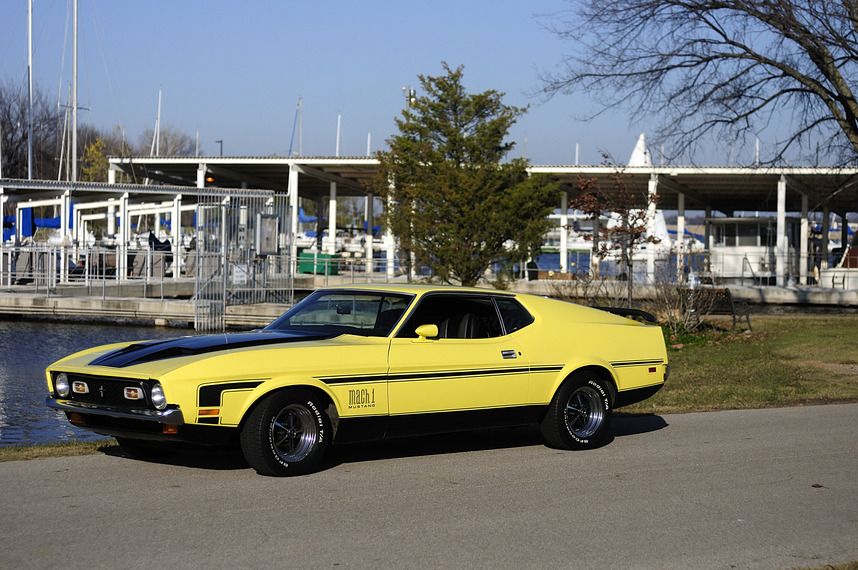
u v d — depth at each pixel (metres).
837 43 16.30
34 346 19.45
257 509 5.69
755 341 18.20
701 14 17.62
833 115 17.67
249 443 6.38
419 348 7.05
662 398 11.59
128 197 36.84
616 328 8.32
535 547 5.08
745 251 41.62
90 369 6.38
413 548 4.99
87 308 25.45
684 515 5.84
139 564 4.58
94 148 68.50
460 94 26.41
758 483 6.79
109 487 6.19
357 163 40.81
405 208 25.77
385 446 8.09
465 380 7.24
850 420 9.86
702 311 19.61
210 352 6.44
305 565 4.65
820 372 13.95
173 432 6.10
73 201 38.72
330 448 7.89
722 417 10.11
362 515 5.62
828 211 43.47
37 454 7.32
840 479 6.97
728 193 45.94
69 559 4.64
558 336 7.90
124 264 32.69
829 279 35.66
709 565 4.86
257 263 27.36
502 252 25.25
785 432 9.08
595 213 19.48
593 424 8.11
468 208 24.70
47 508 5.61
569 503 6.07
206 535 5.11
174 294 31.39
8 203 48.81
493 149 26.38
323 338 7.00
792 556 5.04
